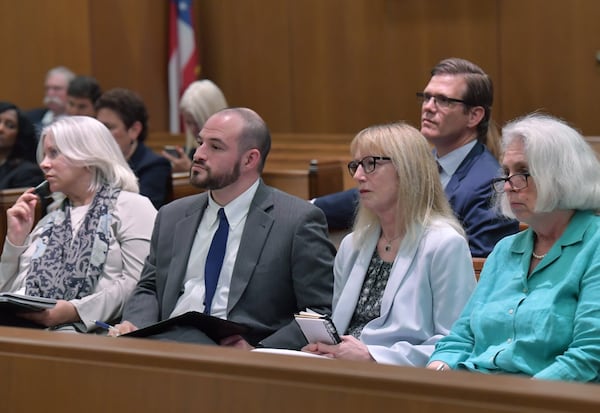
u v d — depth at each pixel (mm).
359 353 7809
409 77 18562
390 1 18594
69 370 5906
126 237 10164
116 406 5746
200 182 9219
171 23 20734
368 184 8367
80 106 17547
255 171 9383
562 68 16891
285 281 9156
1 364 6121
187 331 8125
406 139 8383
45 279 10039
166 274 9469
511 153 7156
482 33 17641
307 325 7918
